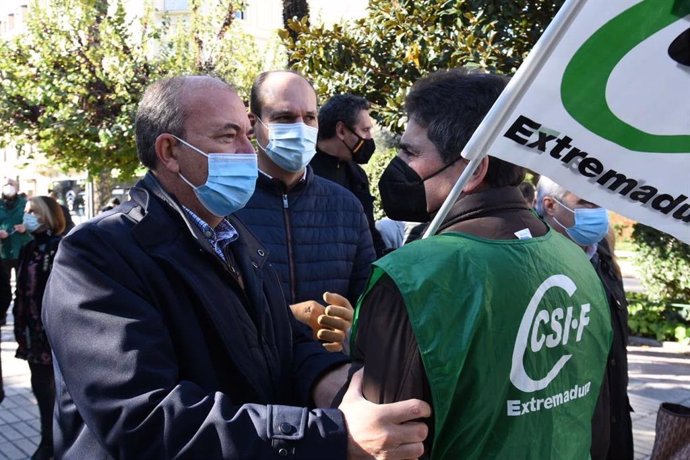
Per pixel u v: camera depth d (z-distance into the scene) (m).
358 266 2.83
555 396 1.35
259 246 1.90
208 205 1.72
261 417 1.29
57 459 1.51
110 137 10.03
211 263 1.60
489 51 5.17
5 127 10.84
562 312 1.37
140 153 1.75
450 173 1.47
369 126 3.41
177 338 1.49
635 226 8.41
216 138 1.69
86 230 1.47
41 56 10.44
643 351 7.75
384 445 1.19
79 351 1.37
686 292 8.12
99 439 1.34
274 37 11.72
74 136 10.59
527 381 1.29
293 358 1.83
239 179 1.71
